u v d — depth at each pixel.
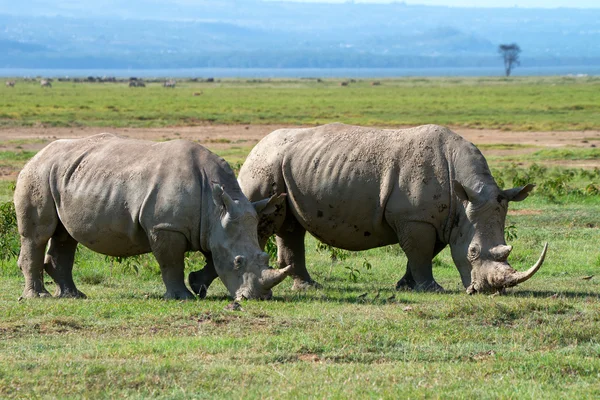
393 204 44.97
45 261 45.25
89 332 34.56
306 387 27.25
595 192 81.00
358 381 27.86
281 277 40.06
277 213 47.19
